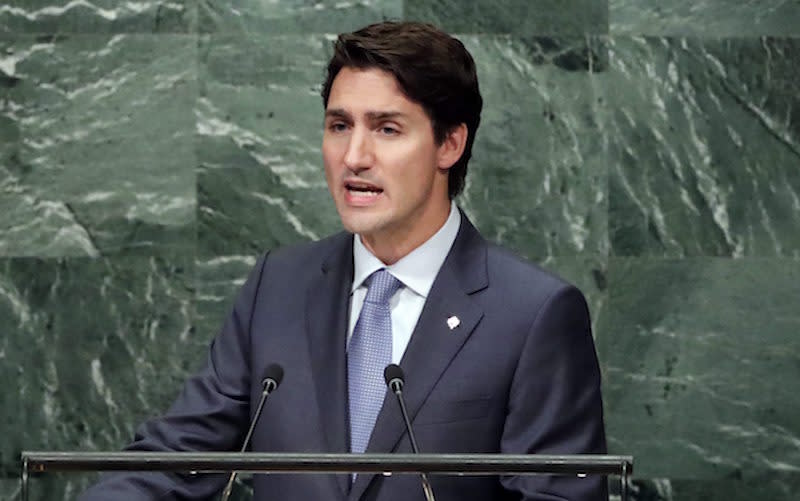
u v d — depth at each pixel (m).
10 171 15.60
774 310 15.69
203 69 15.65
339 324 9.88
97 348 15.66
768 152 15.65
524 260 10.16
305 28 15.66
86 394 15.64
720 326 15.69
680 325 15.69
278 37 15.64
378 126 9.45
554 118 15.66
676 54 15.69
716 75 15.67
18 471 15.62
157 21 15.66
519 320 9.66
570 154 15.65
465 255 10.03
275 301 10.27
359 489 9.31
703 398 15.67
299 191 15.65
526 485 9.18
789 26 15.70
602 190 15.66
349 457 7.48
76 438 15.64
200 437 9.91
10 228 15.60
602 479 9.42
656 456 15.67
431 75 9.45
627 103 15.66
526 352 9.55
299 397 9.71
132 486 9.45
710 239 15.68
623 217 15.66
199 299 15.65
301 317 10.05
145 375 15.66
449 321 9.69
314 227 15.64
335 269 10.15
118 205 15.66
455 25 15.68
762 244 15.66
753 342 15.70
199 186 15.66
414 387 9.49
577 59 15.66
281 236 15.65
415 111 9.48
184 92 15.65
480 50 15.67
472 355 9.59
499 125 15.64
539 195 15.64
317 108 15.64
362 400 9.63
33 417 15.64
